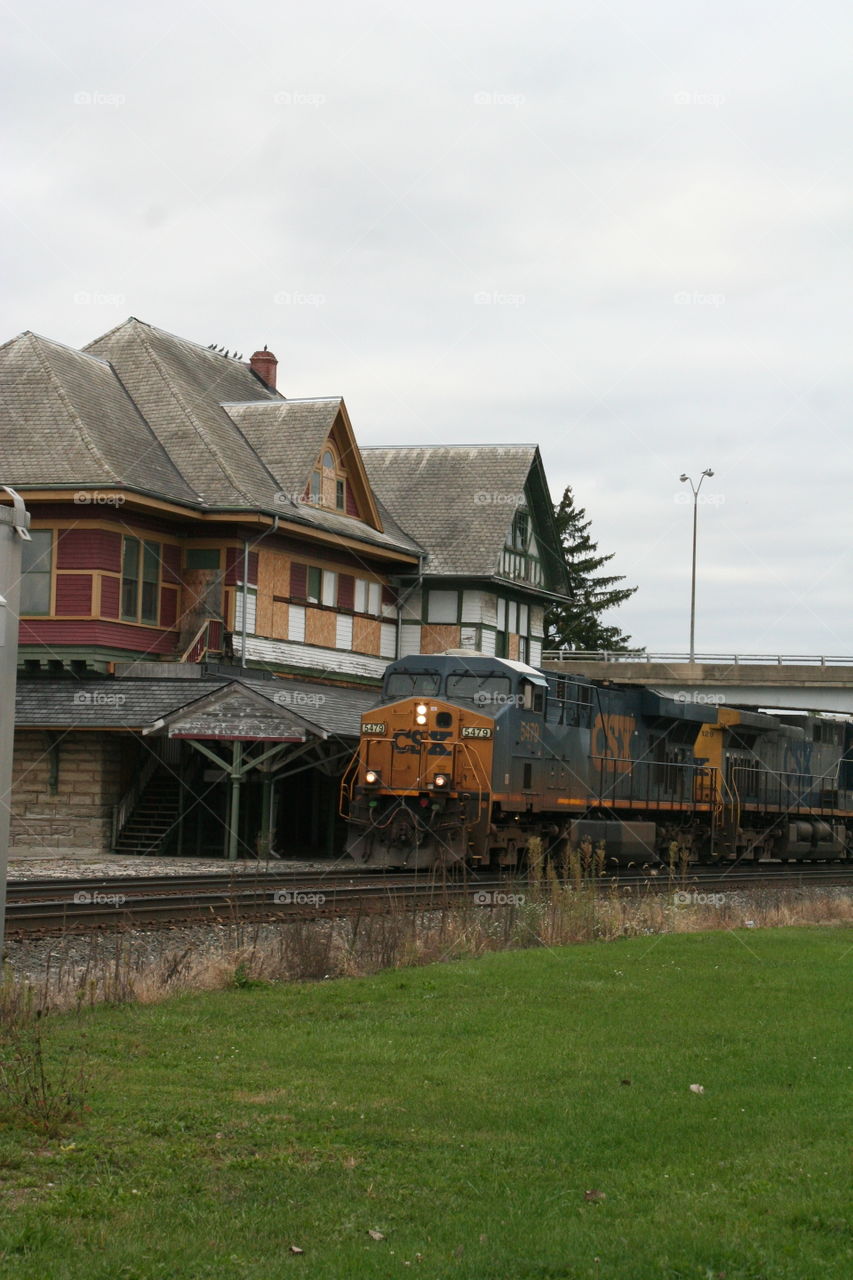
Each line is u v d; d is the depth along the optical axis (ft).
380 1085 32.48
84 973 44.21
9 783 39.29
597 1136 28.60
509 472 160.76
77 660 116.47
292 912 64.08
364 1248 22.34
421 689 94.43
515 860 93.61
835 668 180.04
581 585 283.18
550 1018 40.68
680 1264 21.91
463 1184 25.61
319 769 124.77
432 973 48.80
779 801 132.67
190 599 125.80
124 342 141.28
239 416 142.10
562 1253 22.24
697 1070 34.58
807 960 54.44
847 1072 34.53
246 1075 33.17
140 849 115.55
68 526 117.19
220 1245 22.39
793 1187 25.55
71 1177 25.44
